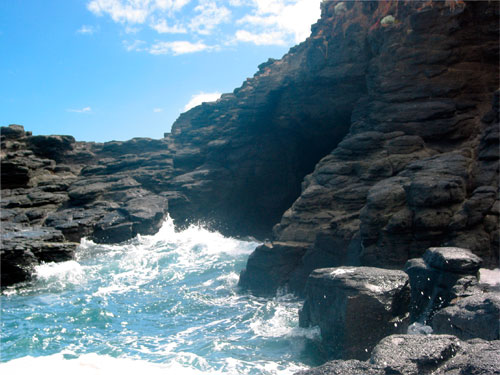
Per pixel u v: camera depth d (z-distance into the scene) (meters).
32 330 11.16
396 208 12.03
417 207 11.58
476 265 8.93
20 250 16.78
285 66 25.11
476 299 6.94
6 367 5.93
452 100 15.84
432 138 15.48
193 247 21.39
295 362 8.41
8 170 24.22
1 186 24.20
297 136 26.45
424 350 4.71
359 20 19.80
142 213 22.91
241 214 27.55
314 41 21.31
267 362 8.45
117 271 18.00
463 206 11.40
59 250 18.42
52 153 28.03
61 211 23.38
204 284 15.73
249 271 14.64
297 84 23.38
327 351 8.28
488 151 12.52
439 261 9.09
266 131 26.64
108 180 26.11
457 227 11.13
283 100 24.77
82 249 20.33
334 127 23.72
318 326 8.88
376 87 17.52
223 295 14.23
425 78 16.31
